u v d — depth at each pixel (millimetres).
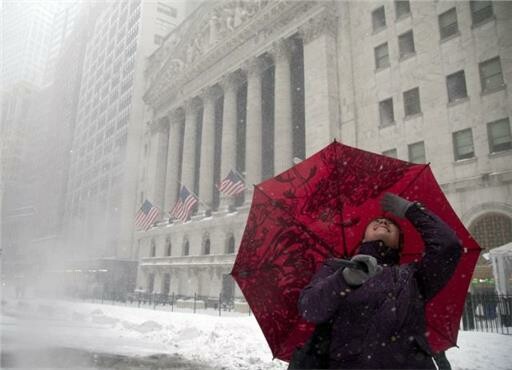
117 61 67312
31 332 14141
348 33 36969
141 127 66438
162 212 58281
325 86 35656
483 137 25359
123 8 70938
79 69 71812
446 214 2826
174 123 60062
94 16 72125
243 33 46906
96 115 65625
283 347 2836
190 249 47469
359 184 2912
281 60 42219
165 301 40969
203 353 11266
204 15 56594
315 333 2346
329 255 2926
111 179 62250
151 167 61562
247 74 47062
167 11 73250
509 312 15852
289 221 2988
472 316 15273
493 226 24109
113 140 63875
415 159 29250
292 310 2883
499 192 23844
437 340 2834
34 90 68625
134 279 56156
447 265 2098
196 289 44562
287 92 41125
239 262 2926
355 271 1920
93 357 9695
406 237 2947
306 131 36781
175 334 15086
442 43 28766
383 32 33469
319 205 2971
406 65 31062
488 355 9195
